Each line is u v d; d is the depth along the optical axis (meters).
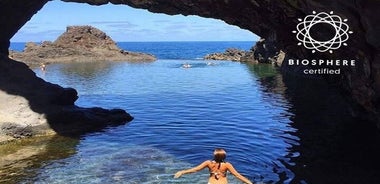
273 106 34.62
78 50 116.69
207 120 28.64
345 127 25.50
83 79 60.31
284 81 55.81
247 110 32.72
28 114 25.11
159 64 99.81
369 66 18.59
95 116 27.80
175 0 25.48
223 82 55.31
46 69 82.00
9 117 24.45
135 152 20.73
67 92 28.06
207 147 21.44
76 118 26.39
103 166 18.48
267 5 21.67
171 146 21.78
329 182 15.77
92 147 21.91
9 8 28.64
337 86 27.64
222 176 12.65
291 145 21.55
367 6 14.18
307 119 28.62
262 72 72.00
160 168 18.05
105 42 126.12
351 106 28.23
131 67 88.06
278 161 18.77
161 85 51.47
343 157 19.14
